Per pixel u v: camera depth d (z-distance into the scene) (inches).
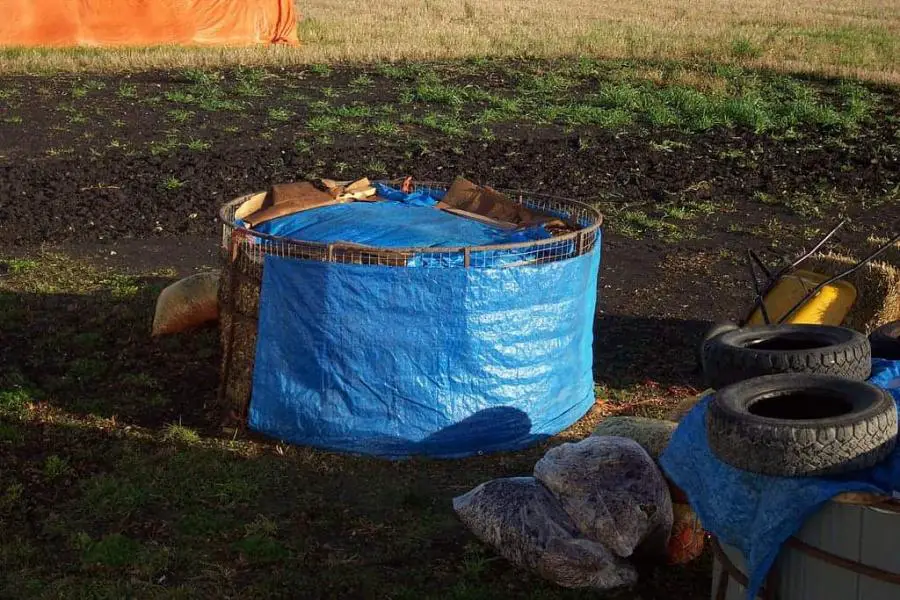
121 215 572.7
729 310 445.7
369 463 302.2
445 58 1097.4
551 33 1239.5
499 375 306.2
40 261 496.7
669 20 1417.3
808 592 189.8
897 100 913.5
